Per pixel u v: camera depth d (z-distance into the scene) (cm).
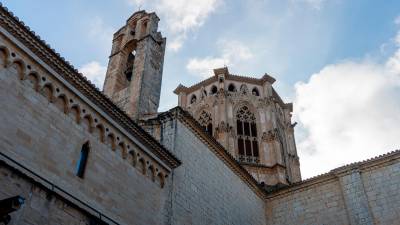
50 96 1823
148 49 3594
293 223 3356
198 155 2897
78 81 1941
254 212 3359
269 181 5409
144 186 2244
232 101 6450
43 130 1738
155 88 3400
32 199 1571
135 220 2083
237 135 6131
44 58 1809
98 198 1898
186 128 2886
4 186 1485
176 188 2514
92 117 2011
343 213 3148
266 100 6519
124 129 2175
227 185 3130
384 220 2938
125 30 4147
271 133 6009
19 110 1658
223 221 2878
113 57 3884
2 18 1653
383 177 3117
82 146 1930
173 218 2378
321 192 3366
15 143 1596
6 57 1664
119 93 3406
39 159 1673
